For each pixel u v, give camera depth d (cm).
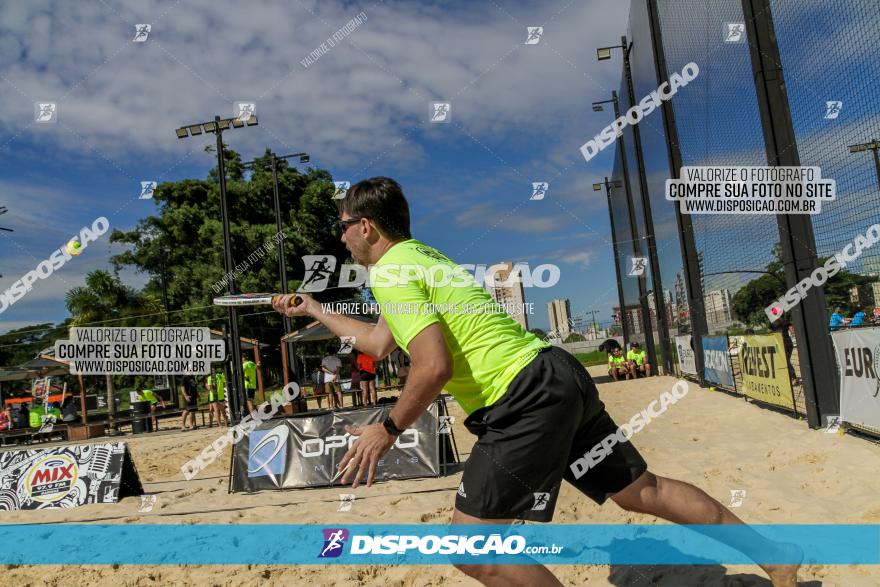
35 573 380
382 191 223
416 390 193
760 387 832
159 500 621
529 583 196
